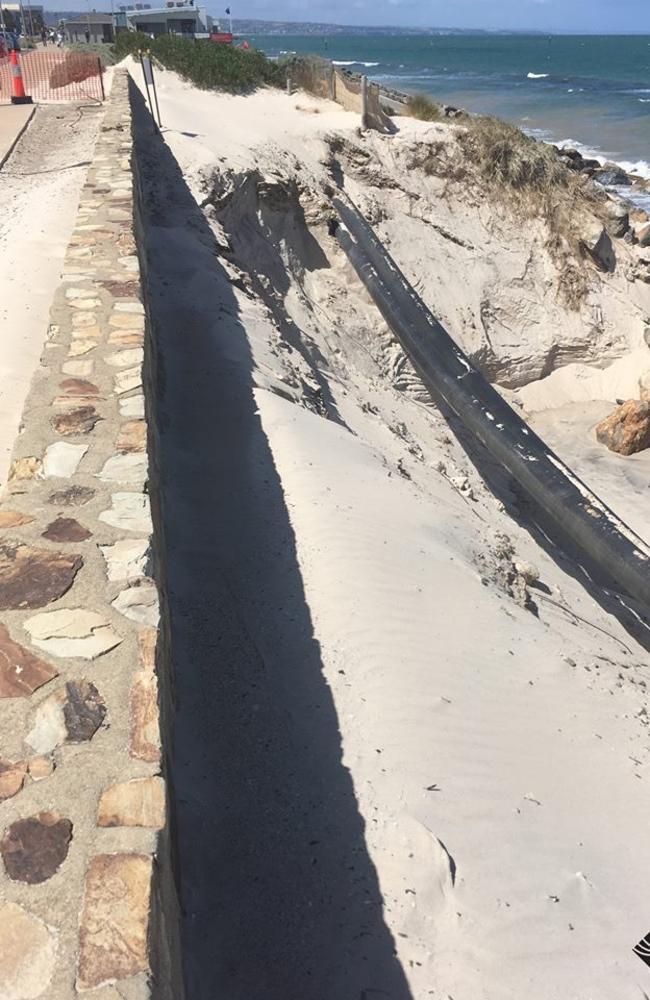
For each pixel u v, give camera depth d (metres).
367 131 22.59
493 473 15.08
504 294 21.39
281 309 15.05
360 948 4.05
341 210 19.95
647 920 4.70
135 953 2.11
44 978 2.06
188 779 4.72
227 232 15.47
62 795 2.55
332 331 17.22
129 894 2.26
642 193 34.12
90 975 2.06
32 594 3.40
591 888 4.75
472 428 14.52
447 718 5.61
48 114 20.16
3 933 2.16
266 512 7.41
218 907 4.12
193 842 4.35
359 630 6.16
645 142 50.09
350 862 4.44
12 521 3.87
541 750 5.80
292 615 6.24
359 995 3.87
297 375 11.20
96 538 3.76
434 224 21.75
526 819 5.07
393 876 4.38
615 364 21.41
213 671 5.60
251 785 4.82
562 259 22.03
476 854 4.66
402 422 14.76
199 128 20.06
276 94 26.09
